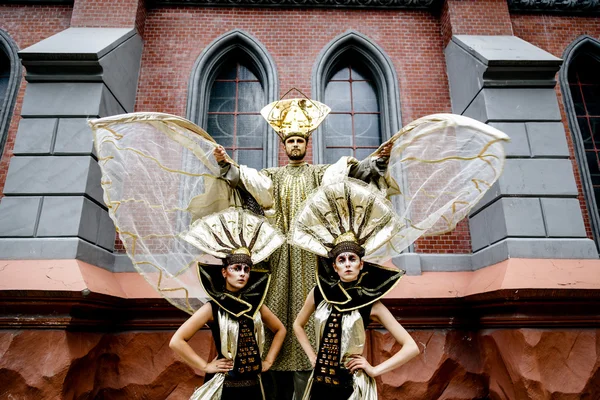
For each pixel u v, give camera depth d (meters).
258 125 6.66
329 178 3.27
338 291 2.56
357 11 6.98
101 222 5.08
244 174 3.26
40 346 3.82
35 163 4.77
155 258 3.09
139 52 6.45
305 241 2.76
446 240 5.75
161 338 4.52
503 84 5.42
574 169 6.22
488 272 4.89
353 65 7.02
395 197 3.41
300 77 6.52
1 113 6.28
